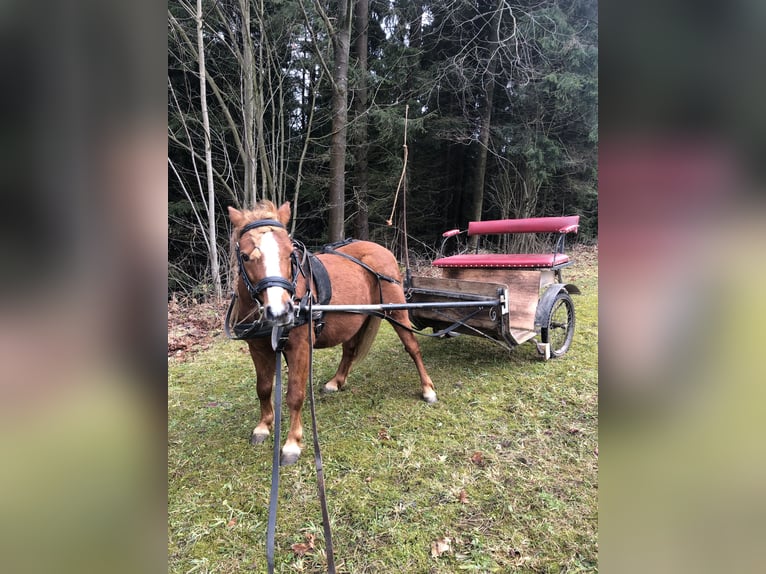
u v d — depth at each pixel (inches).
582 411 126.2
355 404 135.9
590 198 483.5
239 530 83.4
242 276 93.0
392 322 134.0
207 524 84.9
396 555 76.3
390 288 139.2
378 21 411.5
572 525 81.7
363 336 140.9
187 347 203.6
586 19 396.5
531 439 112.0
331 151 316.8
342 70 299.3
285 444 108.2
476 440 112.0
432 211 498.9
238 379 161.9
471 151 490.3
